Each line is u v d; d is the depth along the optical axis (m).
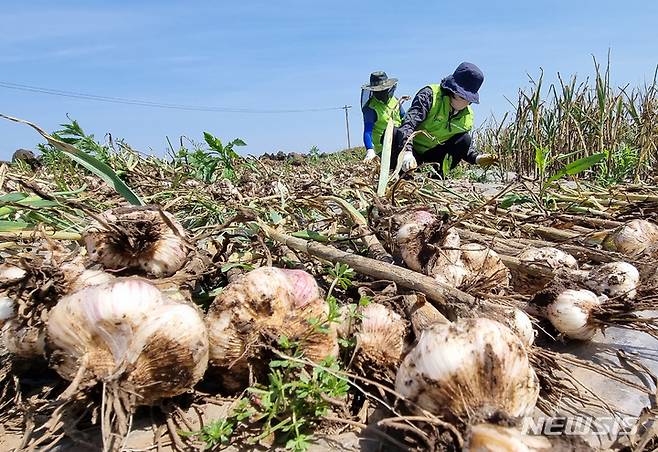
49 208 2.81
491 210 3.95
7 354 1.85
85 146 4.80
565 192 4.89
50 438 1.67
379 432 1.61
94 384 1.50
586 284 2.46
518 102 10.68
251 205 3.44
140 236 2.01
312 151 14.34
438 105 7.12
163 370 1.54
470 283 2.17
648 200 3.98
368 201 3.81
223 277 2.46
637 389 1.97
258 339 1.73
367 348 1.85
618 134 9.20
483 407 1.41
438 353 1.47
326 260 2.53
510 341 1.51
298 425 1.57
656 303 2.28
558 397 1.84
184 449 1.61
